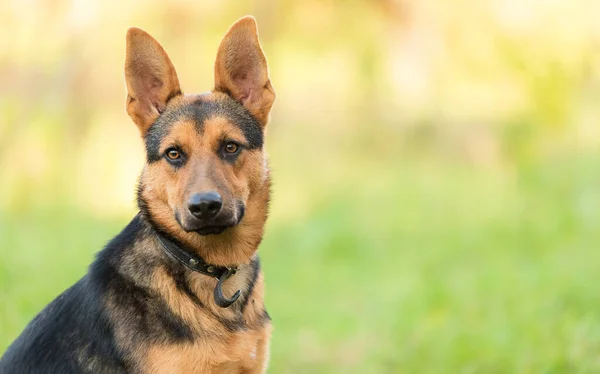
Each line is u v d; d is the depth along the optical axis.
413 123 20.11
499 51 16.14
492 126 18.50
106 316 5.45
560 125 16.55
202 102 6.02
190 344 5.42
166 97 6.07
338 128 20.92
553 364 7.80
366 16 17.59
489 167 18.45
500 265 11.94
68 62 14.55
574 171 16.11
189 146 5.73
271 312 10.93
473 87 17.30
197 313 5.54
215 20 16.66
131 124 15.76
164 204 5.73
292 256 13.84
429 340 8.90
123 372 5.34
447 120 19.19
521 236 13.65
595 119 17.11
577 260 11.47
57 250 12.07
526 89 16.27
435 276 11.71
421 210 16.31
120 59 15.33
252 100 6.17
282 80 19.42
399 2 17.11
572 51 15.66
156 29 15.97
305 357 9.23
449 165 19.27
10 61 14.32
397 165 19.98
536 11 15.64
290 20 17.62
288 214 16.44
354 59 18.00
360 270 13.02
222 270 5.73
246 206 5.85
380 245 14.23
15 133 14.38
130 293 5.50
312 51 18.22
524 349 8.25
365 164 20.14
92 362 5.40
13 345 5.73
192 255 5.67
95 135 15.38
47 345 5.54
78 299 5.62
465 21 16.31
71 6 14.45
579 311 9.31
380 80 17.95
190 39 16.64
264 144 6.15
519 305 9.62
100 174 15.46
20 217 14.23
